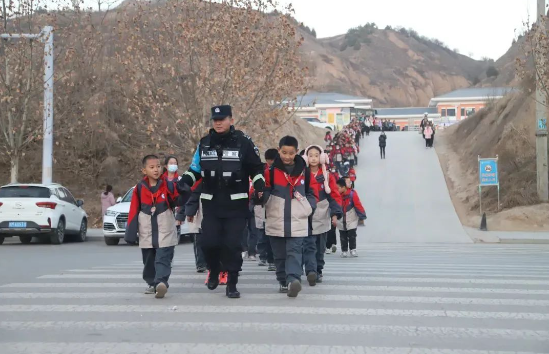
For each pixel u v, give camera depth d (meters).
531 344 6.32
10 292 9.36
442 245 22.77
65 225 21.92
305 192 9.00
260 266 12.95
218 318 7.45
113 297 8.86
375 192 37.47
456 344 6.30
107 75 33.94
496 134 41.19
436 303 8.40
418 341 6.41
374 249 20.39
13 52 27.23
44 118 25.08
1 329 6.95
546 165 29.34
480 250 19.88
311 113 94.44
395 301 8.53
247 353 5.95
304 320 7.34
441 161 46.09
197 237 11.41
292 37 28.23
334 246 17.16
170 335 6.66
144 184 8.83
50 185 21.88
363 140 58.53
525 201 29.97
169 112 28.98
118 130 35.56
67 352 6.03
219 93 27.84
